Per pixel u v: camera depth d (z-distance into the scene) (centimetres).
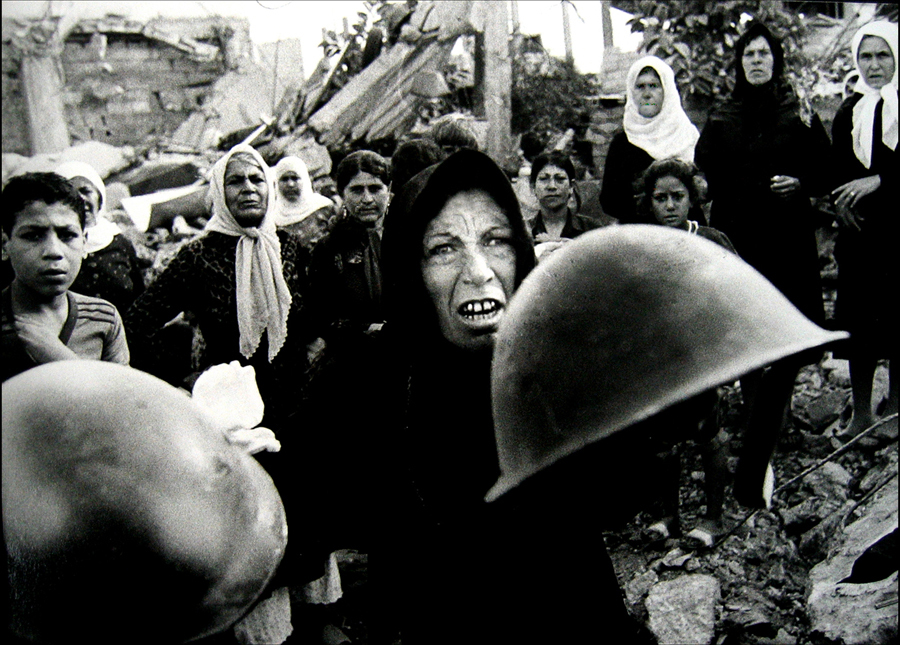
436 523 174
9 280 218
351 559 274
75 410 142
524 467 110
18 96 307
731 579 256
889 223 276
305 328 254
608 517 155
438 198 172
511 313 120
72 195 219
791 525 270
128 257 278
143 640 133
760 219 283
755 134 282
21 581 135
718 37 307
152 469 140
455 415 173
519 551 169
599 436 104
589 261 115
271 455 184
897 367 282
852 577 240
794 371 279
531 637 169
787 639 240
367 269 248
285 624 226
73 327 224
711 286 109
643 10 311
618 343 107
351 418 181
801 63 310
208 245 253
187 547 137
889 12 313
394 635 191
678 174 262
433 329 175
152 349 252
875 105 277
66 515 134
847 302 285
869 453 283
